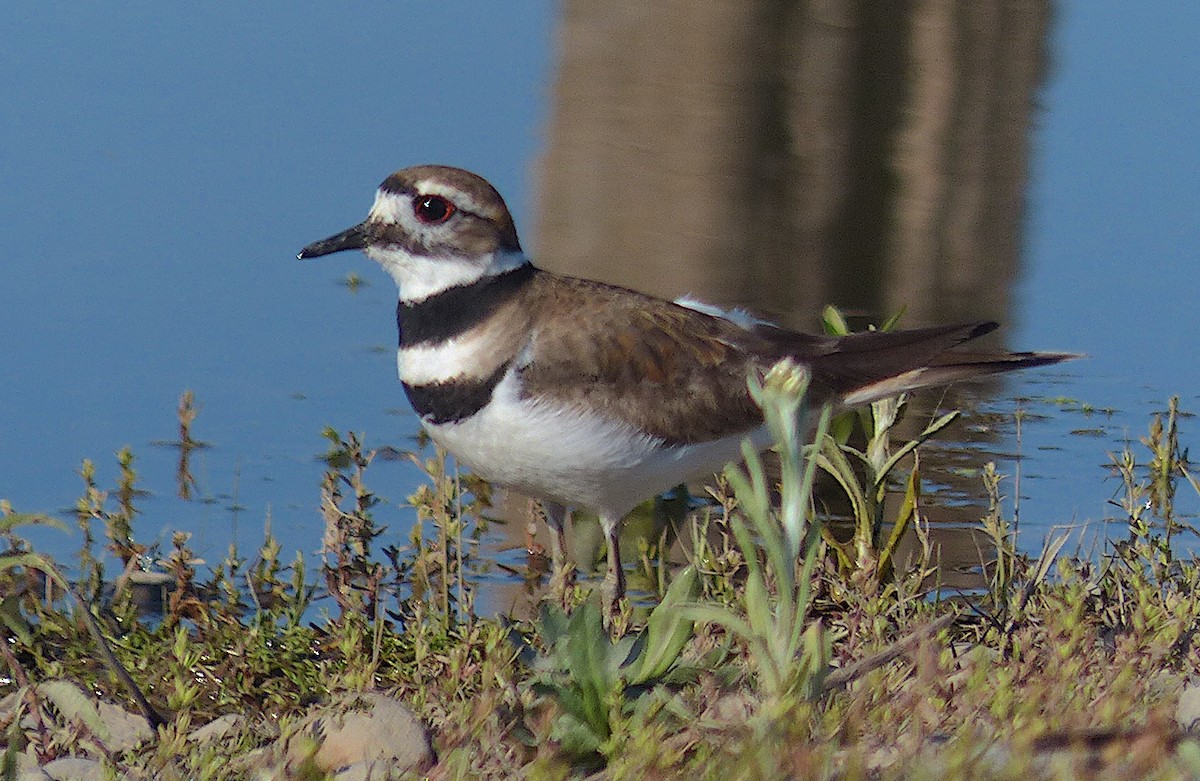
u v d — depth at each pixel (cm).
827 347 1079
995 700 707
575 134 2148
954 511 1259
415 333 1028
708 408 1027
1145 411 1458
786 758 613
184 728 742
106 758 735
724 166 2155
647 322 1027
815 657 663
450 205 1009
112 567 1128
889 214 2019
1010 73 2544
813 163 2183
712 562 1073
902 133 2325
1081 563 1055
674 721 739
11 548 1027
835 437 1198
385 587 1092
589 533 1221
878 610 945
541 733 725
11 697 858
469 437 1021
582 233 1933
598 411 998
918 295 1744
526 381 995
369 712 764
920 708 701
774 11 2809
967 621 1055
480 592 1126
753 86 2450
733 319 1093
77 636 976
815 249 1898
